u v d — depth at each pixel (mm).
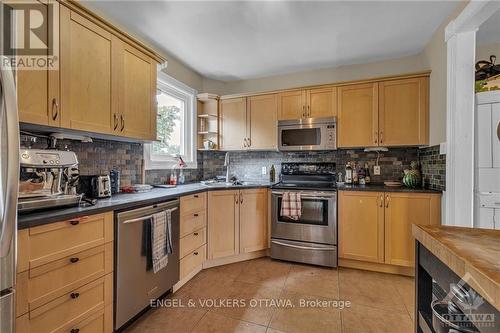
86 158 1942
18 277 1030
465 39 1927
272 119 3115
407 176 2627
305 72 3305
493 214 2000
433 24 2199
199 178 3475
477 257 656
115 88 1773
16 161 852
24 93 1236
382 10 1991
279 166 3410
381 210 2428
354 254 2520
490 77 2172
